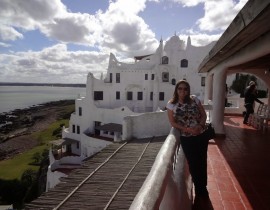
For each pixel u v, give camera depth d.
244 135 10.16
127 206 7.10
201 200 4.42
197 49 43.78
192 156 4.25
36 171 39.41
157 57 44.66
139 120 13.44
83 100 39.88
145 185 1.88
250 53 5.47
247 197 4.56
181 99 4.21
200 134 4.22
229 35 4.75
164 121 13.84
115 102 42.41
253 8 3.16
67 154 38.75
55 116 106.00
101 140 32.47
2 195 35.09
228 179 5.43
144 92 42.47
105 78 44.88
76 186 8.46
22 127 95.00
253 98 12.92
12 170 41.94
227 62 8.38
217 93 9.75
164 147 2.94
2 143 65.38
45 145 56.94
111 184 8.42
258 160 6.80
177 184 3.25
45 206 7.34
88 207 7.18
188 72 44.09
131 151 11.31
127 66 43.38
